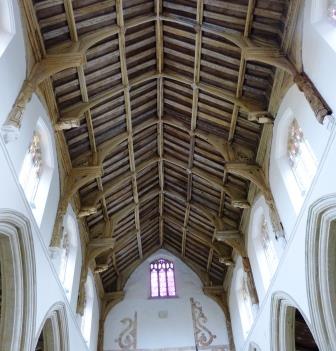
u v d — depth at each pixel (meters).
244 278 19.50
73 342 15.98
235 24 12.20
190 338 22.02
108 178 17.77
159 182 20.89
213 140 16.14
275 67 12.53
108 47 13.18
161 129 17.72
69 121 13.12
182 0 12.61
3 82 8.98
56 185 13.74
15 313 10.43
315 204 10.58
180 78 14.95
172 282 24.47
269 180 14.58
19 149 10.13
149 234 24.28
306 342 19.08
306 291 11.63
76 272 16.77
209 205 19.86
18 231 10.23
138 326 22.52
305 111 10.99
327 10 9.89
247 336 18.73
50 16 11.20
